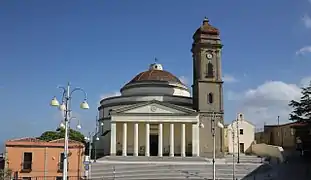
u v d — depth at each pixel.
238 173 68.69
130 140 89.12
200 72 87.94
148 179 63.44
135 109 86.44
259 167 72.62
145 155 84.81
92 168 70.50
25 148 54.78
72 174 56.34
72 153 56.75
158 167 71.94
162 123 86.19
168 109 86.12
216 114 86.69
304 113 79.62
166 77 103.12
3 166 55.91
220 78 88.25
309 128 78.88
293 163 73.12
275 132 101.88
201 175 66.75
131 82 103.50
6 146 54.22
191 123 85.69
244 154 95.56
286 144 94.75
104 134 97.38
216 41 89.12
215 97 87.25
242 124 100.81
